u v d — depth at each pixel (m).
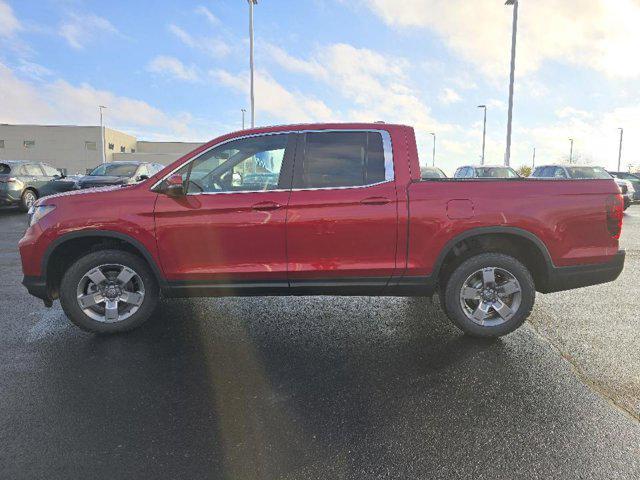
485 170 16.95
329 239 3.75
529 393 3.00
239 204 3.73
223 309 4.80
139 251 3.90
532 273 4.07
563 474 2.21
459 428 2.60
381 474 2.21
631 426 2.62
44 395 2.96
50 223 3.77
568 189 3.84
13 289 5.55
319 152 3.83
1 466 2.25
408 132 3.86
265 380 3.19
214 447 2.42
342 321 4.45
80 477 2.18
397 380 3.19
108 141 59.56
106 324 3.98
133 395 2.97
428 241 3.75
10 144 55.94
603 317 4.56
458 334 4.09
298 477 2.19
